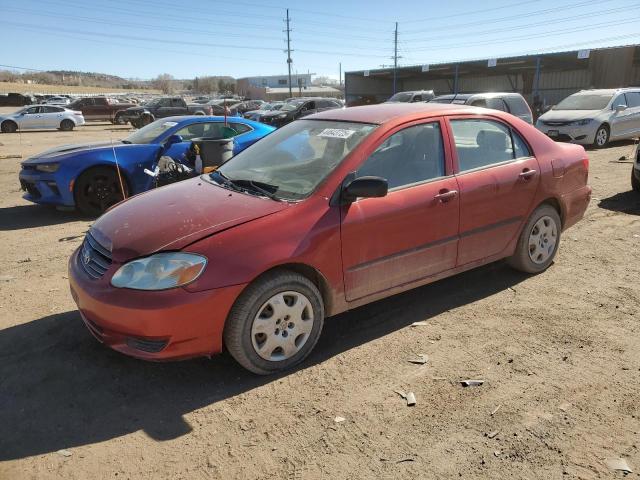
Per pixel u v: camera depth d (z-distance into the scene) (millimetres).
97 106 36594
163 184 7371
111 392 3145
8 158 14758
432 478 2447
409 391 3129
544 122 15133
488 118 4406
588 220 6852
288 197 3441
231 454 2629
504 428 2787
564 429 2771
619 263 5215
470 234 4164
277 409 2977
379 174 3676
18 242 6188
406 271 3830
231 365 3441
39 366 3420
